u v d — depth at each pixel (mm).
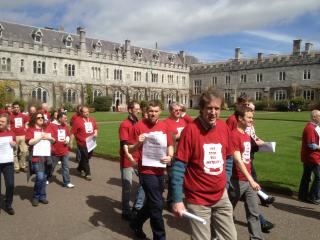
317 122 6988
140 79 59219
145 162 4922
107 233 5410
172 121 7031
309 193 7004
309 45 53562
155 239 4871
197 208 3641
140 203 6039
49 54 47125
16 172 10117
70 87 49625
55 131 8133
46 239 5168
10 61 43500
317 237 5242
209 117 3588
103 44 55406
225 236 3768
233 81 62094
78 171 9984
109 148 13586
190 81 68188
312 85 52469
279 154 11852
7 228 5609
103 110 50875
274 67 56812
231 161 4027
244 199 4867
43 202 6922
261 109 53906
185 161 3645
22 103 34531
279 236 5285
